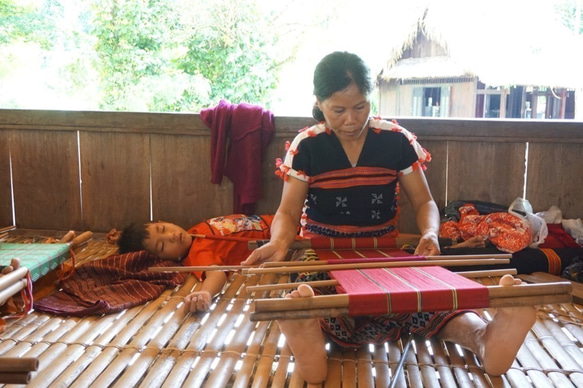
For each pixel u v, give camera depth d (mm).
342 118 1804
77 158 3363
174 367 1777
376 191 2029
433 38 7535
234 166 3174
